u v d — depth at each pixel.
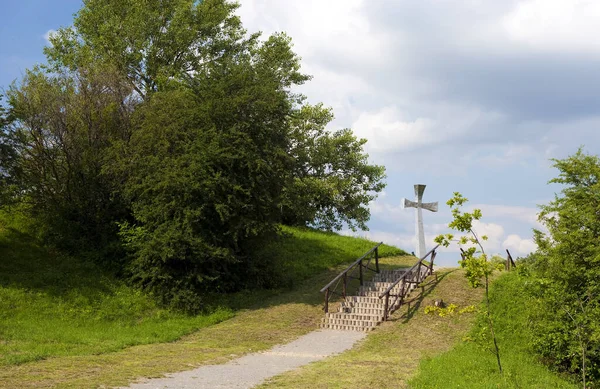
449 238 12.85
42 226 27.08
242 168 25.06
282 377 13.35
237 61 28.55
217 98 25.77
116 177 26.45
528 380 13.45
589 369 14.45
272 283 26.58
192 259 23.55
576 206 16.64
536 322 16.03
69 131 27.17
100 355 15.71
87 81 28.30
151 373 13.30
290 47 41.19
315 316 22.86
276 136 26.75
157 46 36.34
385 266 30.28
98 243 26.53
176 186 23.61
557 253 15.74
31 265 24.09
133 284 24.17
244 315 23.06
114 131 27.95
